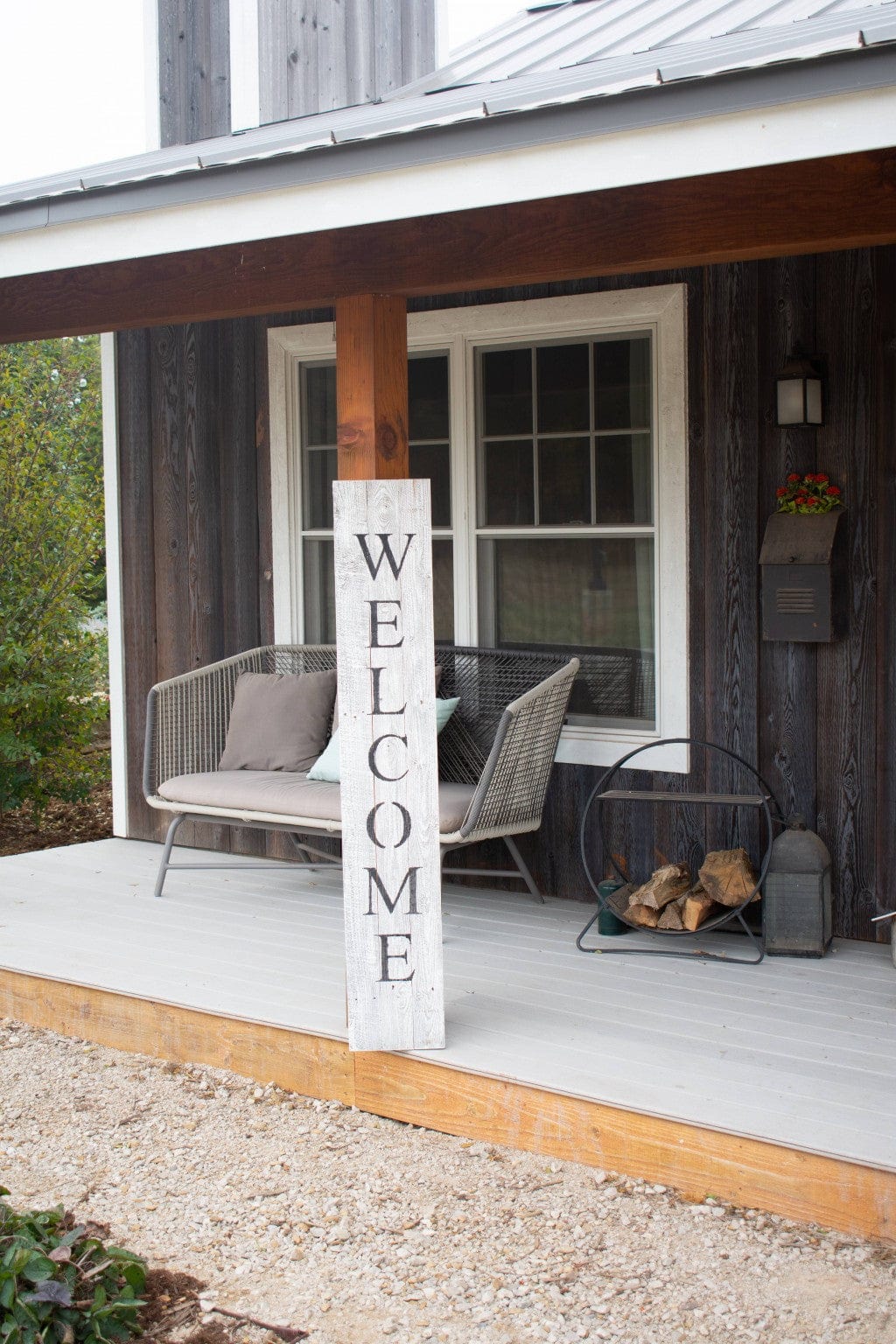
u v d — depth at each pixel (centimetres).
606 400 479
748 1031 356
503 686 501
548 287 479
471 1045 350
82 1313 254
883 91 251
